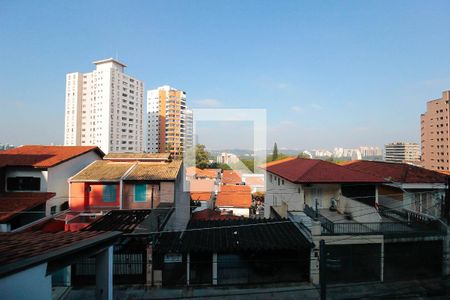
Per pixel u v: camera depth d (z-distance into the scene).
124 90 74.19
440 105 46.38
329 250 11.35
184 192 18.78
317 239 11.24
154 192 17.16
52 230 14.42
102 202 17.34
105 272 5.96
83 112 72.25
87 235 5.62
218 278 10.99
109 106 69.81
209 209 20.83
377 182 14.29
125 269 10.96
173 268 10.99
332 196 14.95
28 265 3.58
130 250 11.04
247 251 10.86
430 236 11.87
